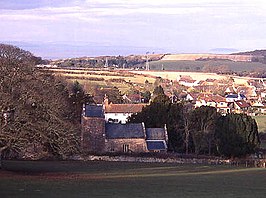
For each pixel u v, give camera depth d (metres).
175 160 69.31
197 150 81.81
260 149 87.12
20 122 45.34
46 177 43.62
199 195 34.47
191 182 43.97
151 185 40.03
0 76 45.72
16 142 45.72
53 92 52.84
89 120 78.50
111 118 122.38
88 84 167.50
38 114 47.12
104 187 37.16
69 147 50.25
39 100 47.19
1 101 44.19
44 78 52.94
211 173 54.47
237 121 77.81
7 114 45.09
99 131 78.56
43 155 55.16
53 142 48.16
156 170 56.47
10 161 58.97
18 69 46.84
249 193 36.78
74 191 33.78
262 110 159.00
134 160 68.69
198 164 66.75
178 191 36.41
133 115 92.19
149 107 88.88
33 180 40.22
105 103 127.62
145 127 84.81
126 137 78.81
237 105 164.62
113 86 175.75
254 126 78.62
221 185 42.22
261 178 49.78
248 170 59.03
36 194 31.23
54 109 48.44
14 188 33.97
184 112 87.00
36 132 46.50
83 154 67.38
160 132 81.44
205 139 81.44
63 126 49.28
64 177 44.50
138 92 173.38
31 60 55.59
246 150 77.31
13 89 46.12
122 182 41.69
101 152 73.62
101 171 53.12
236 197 34.16
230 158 73.75
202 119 82.81
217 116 83.00
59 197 30.33
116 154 71.44
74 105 91.88
